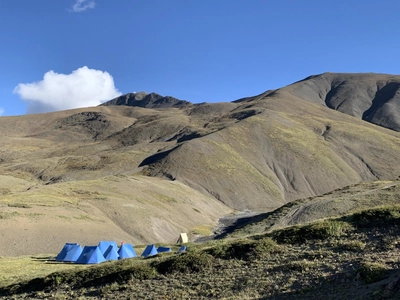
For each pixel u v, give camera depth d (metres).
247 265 15.70
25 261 38.09
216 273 15.61
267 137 169.25
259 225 55.12
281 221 51.69
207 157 141.88
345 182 143.12
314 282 12.20
